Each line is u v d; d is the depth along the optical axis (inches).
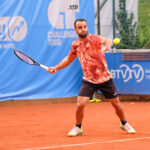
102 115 802.8
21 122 708.7
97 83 543.2
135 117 759.7
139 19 1663.4
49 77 1030.4
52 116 794.8
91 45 534.3
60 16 1039.6
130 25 1285.7
